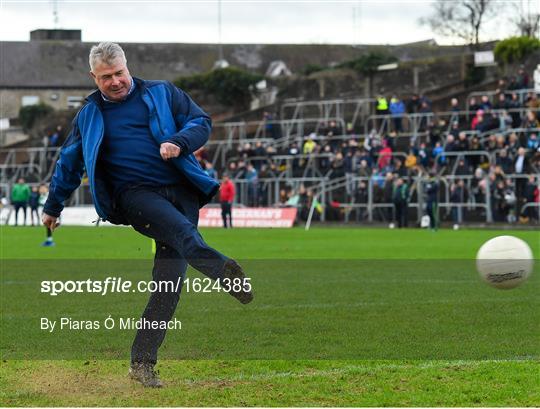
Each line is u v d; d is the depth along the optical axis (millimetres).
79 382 17547
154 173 17219
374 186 91625
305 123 120750
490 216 85312
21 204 100000
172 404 15531
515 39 131250
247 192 98062
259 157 102125
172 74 189250
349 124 108250
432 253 50531
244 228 88625
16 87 185625
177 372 18547
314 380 17531
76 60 190000
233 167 102562
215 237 69688
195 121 17234
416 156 92875
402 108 108062
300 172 101250
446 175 90812
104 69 16938
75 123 17531
